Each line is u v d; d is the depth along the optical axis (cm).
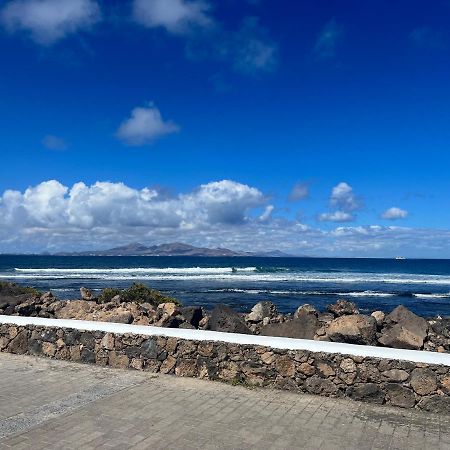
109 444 521
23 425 572
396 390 657
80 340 866
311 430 566
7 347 926
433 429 576
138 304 1346
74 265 10131
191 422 586
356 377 679
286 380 717
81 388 715
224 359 758
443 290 5016
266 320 1161
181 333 805
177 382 749
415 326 870
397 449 516
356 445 525
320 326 910
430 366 643
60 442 525
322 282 5928
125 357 824
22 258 15788
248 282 5647
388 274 8331
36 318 959
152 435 546
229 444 523
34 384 733
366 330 833
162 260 15375
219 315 999
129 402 655
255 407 642
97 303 1365
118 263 11769
